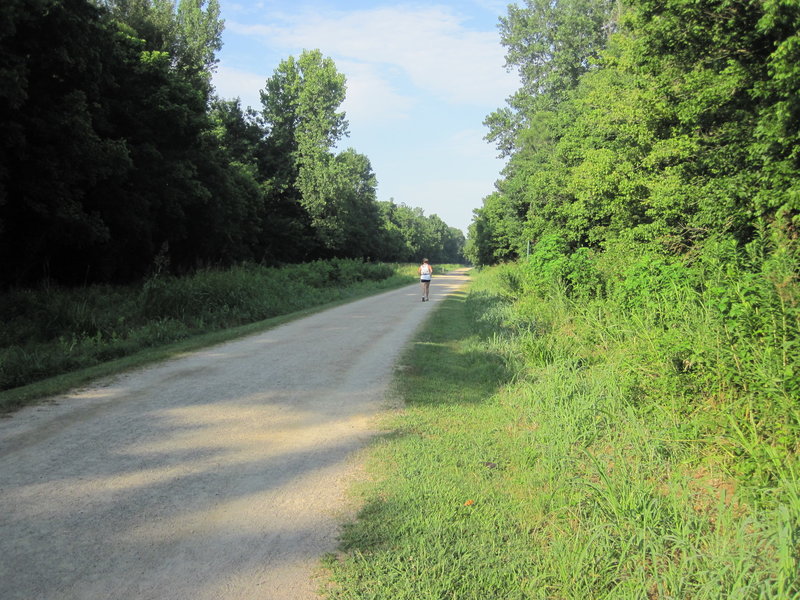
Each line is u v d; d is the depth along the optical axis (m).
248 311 17.25
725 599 2.78
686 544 3.18
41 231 16.59
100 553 3.26
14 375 8.12
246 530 3.61
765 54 10.84
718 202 11.79
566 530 3.67
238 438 5.48
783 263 5.50
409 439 5.49
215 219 28.36
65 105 14.98
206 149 27.42
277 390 7.48
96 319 12.08
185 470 4.62
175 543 3.41
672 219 15.46
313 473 4.61
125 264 23.48
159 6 34.91
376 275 47.16
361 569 3.15
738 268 7.99
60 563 3.13
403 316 17.80
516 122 48.12
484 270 58.16
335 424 6.00
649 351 6.32
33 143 15.00
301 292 24.34
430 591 2.93
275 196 49.12
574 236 25.36
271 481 4.43
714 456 4.47
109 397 6.95
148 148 20.66
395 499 4.10
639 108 16.95
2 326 10.96
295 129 51.03
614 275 13.25
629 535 3.42
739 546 3.07
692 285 8.88
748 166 11.23
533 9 46.44
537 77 46.72
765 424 4.41
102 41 16.64
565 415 5.75
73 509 3.82
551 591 3.06
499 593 3.01
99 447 5.10
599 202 21.14
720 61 12.13
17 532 3.47
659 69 13.52
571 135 27.36
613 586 3.08
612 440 5.12
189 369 8.79
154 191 22.06
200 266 27.67
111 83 18.77
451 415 6.46
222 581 3.01
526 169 38.72
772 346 4.78
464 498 4.18
